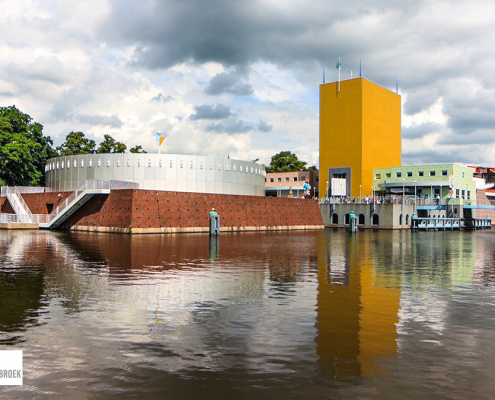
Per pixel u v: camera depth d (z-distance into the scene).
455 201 92.12
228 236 48.81
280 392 7.02
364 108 98.00
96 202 56.22
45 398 6.80
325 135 103.00
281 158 134.62
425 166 95.50
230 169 68.94
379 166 102.69
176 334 9.84
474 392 7.09
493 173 139.88
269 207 69.94
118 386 7.20
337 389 7.14
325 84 103.19
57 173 69.56
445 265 23.33
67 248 29.61
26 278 16.98
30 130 93.69
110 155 63.88
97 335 9.71
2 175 84.25
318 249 32.00
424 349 9.04
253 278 17.55
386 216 84.06
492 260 26.20
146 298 13.50
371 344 9.30
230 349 8.91
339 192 95.44
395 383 7.38
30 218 57.81
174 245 33.44
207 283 16.25
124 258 23.98
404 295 14.54
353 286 16.09
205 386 7.20
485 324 10.95
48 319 10.96
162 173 63.34
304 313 11.86
